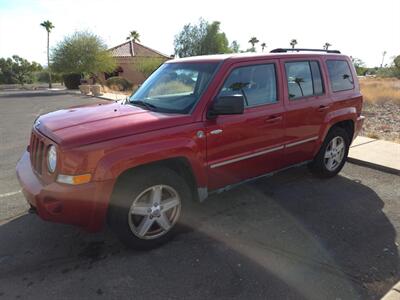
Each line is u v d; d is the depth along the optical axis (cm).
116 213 296
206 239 341
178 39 4438
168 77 393
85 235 348
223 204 422
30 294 262
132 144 285
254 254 315
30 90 3466
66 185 269
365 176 528
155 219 318
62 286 271
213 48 4334
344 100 488
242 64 364
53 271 290
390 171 546
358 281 277
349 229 362
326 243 334
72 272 289
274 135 396
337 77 488
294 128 419
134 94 420
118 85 3209
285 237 345
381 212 402
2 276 284
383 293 263
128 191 295
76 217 277
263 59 387
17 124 1065
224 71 348
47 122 321
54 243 334
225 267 296
